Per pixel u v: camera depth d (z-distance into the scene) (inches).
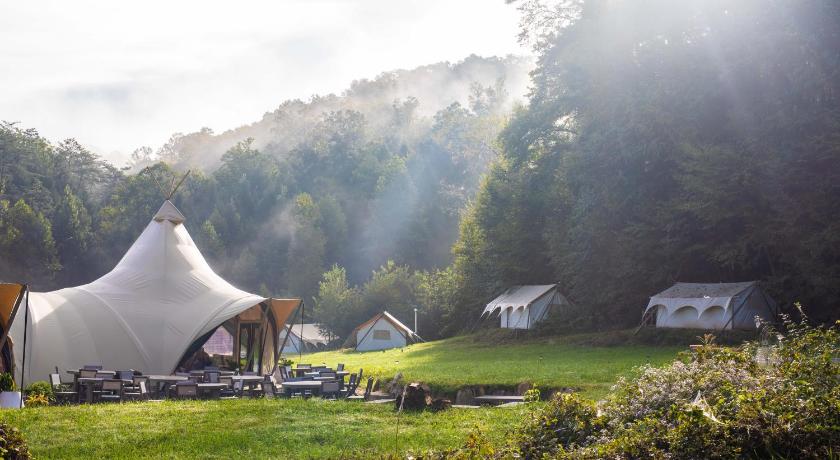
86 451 486.9
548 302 1884.8
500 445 438.3
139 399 845.8
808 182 1234.0
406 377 975.6
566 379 840.3
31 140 5329.7
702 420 319.3
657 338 1363.2
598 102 1619.1
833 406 309.0
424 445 486.3
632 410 392.5
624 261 1569.9
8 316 885.8
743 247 1320.1
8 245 3868.1
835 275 1197.1
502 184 2343.8
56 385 880.9
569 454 363.9
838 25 1203.2
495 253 2292.1
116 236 4503.0
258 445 503.2
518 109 2102.6
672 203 1449.3
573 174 1694.1
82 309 1067.3
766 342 557.0
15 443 422.0
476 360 1337.4
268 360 1204.5
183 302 1119.6
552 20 1866.4
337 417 621.0
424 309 2856.8
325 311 3117.6
